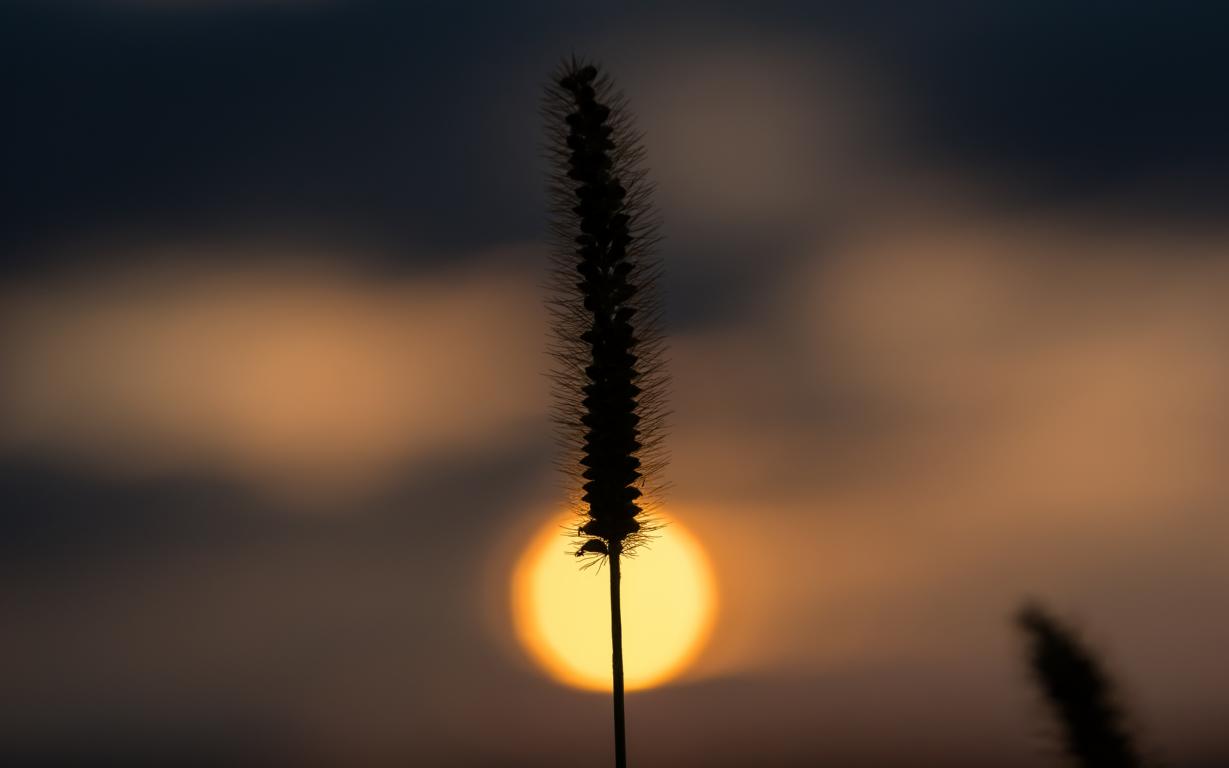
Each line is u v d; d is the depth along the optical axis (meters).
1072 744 7.42
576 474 19.33
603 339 19.34
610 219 19.59
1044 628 7.74
